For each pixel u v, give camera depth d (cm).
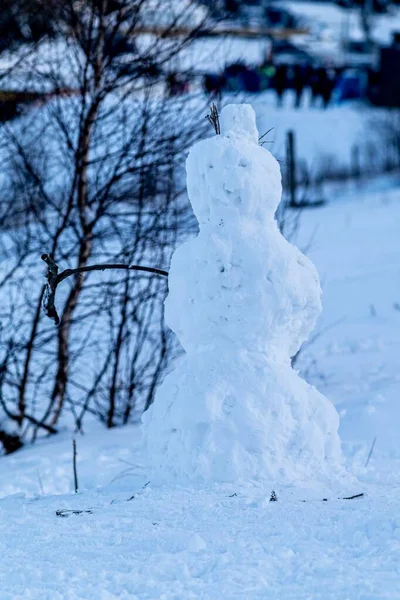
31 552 518
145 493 597
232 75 1364
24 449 1154
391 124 4606
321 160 4228
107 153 1184
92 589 455
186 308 607
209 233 600
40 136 1217
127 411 1248
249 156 595
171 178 1196
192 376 606
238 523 529
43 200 1231
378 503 550
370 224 2895
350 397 1113
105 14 1198
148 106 1193
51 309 646
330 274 2117
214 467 593
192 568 472
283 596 427
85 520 568
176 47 1230
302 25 6244
